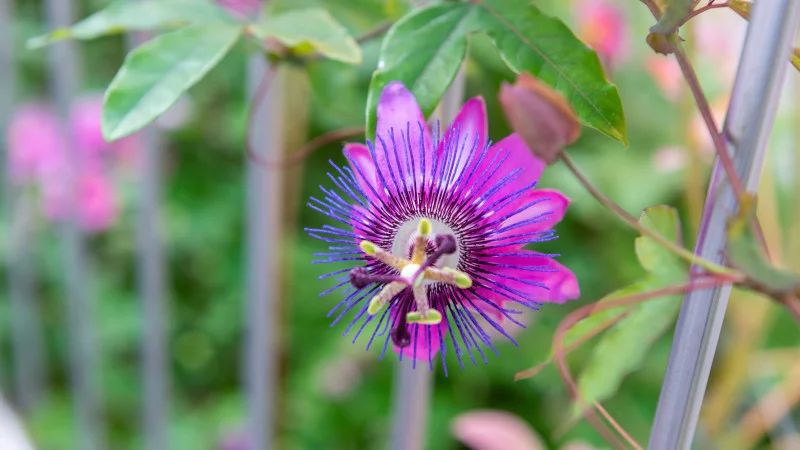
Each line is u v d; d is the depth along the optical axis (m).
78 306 0.92
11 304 1.29
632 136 0.99
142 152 0.78
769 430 0.66
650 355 1.00
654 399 1.00
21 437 0.96
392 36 0.46
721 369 0.69
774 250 0.62
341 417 1.16
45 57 1.45
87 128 1.12
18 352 1.15
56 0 0.74
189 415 1.26
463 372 1.12
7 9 0.94
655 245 0.44
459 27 0.46
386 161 0.45
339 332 1.15
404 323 0.45
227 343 1.34
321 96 0.56
